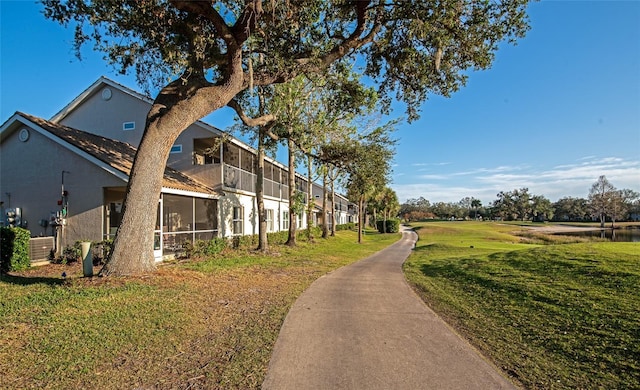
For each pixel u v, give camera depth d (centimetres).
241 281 983
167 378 397
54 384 377
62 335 505
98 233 1355
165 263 1312
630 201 8544
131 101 1894
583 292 779
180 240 1739
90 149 1423
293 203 2194
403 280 1144
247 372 414
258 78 1070
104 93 1923
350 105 1423
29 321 558
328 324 612
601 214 7162
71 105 1923
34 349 459
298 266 1388
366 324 618
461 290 972
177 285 828
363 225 7162
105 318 580
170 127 911
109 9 898
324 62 1102
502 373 422
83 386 375
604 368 439
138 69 1095
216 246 1580
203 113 942
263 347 495
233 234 2022
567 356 479
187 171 1873
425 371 421
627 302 676
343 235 3988
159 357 452
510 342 538
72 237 1377
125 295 712
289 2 872
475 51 1079
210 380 393
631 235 4791
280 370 420
